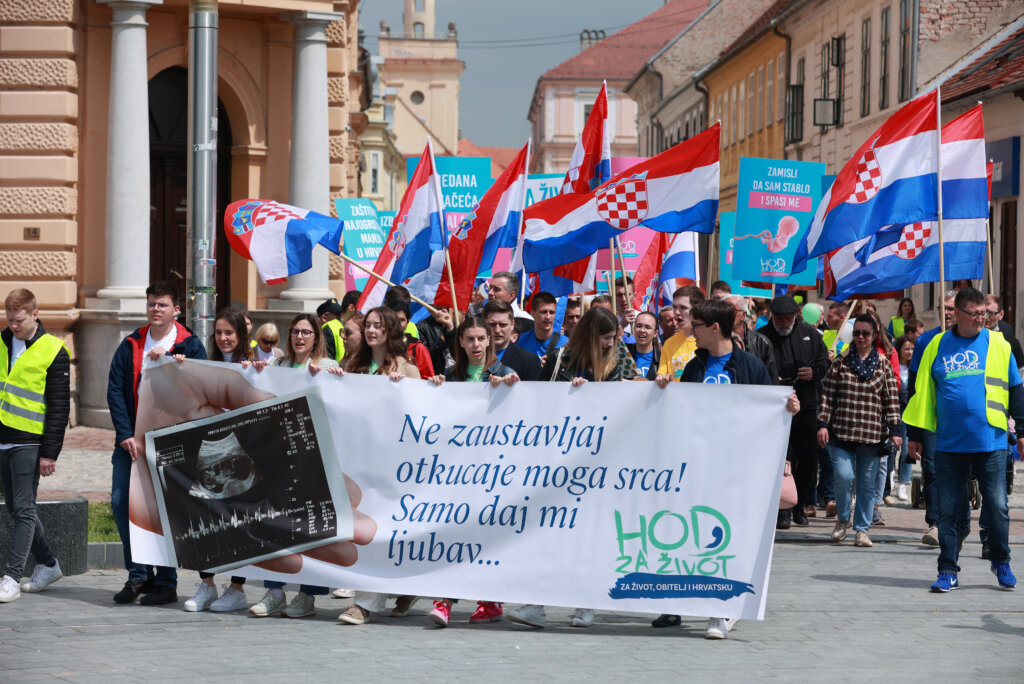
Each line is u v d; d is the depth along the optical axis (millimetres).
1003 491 11055
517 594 9477
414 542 9695
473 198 17719
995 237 27625
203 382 10117
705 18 73750
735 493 9125
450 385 9719
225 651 8602
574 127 117000
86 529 11703
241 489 10023
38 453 10422
